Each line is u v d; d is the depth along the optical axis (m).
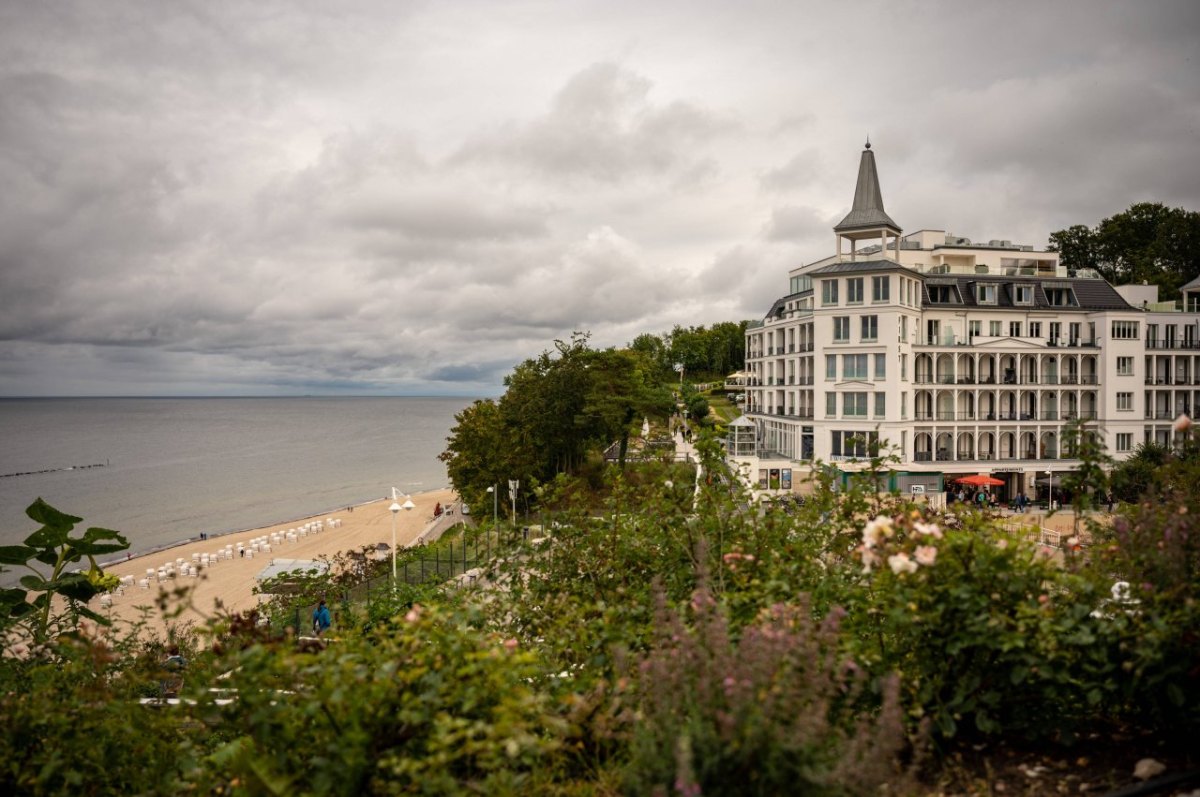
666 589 7.95
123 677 6.82
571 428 58.19
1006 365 60.72
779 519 8.58
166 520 90.31
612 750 5.83
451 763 5.30
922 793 5.27
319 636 7.57
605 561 8.98
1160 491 6.70
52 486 124.44
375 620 10.64
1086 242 107.50
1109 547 6.32
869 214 57.72
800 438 59.22
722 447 9.75
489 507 52.50
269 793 4.99
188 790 5.80
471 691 4.99
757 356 76.62
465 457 56.16
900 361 55.53
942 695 5.92
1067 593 6.09
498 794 4.63
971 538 5.79
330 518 82.31
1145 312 61.62
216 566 58.38
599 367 58.31
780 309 71.12
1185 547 5.73
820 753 4.03
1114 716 6.11
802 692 4.37
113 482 129.75
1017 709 5.80
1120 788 5.14
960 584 5.57
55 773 5.65
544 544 9.27
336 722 5.09
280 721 5.02
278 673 5.25
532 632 8.35
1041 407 61.66
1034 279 63.47
